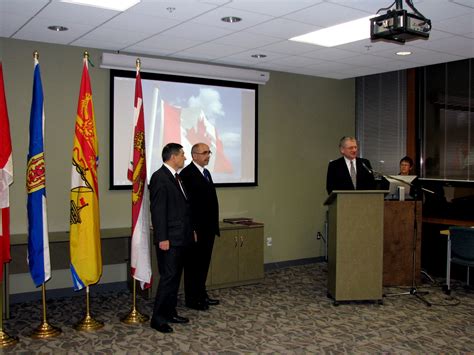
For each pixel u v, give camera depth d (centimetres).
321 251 732
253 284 579
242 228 569
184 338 394
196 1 375
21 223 502
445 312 466
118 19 424
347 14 409
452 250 524
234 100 637
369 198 474
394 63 615
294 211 703
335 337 398
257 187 665
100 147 543
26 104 500
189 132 599
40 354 361
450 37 484
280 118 685
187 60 597
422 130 683
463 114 636
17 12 404
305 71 676
